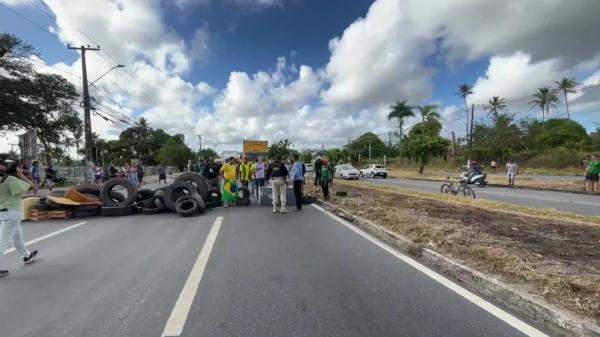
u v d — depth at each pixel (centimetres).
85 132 2392
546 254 543
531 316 368
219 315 377
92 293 443
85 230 869
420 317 367
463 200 1309
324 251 632
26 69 2906
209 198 1287
